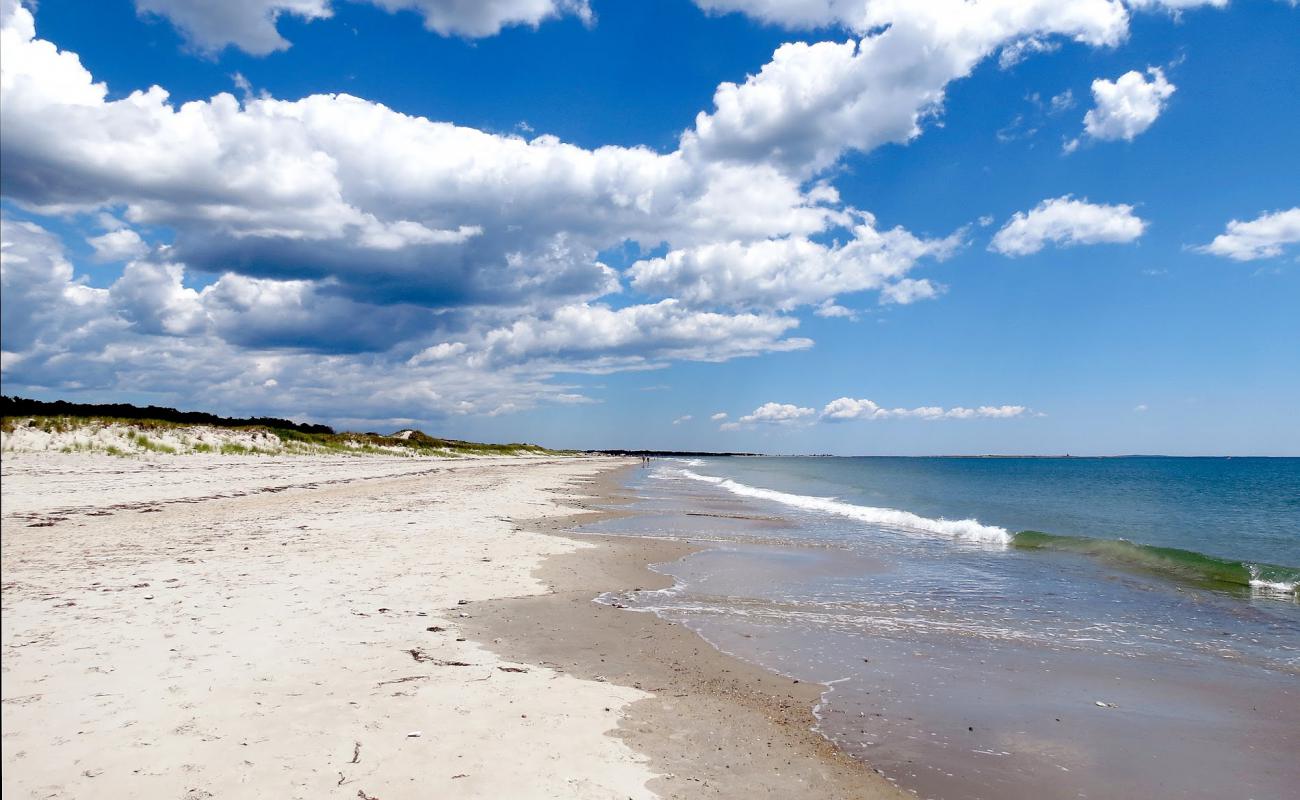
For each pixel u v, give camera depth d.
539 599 11.53
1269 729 6.94
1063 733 6.78
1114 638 10.23
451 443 96.62
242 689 6.61
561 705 6.75
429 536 17.50
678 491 43.41
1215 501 39.28
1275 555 18.61
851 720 6.96
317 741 5.56
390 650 8.13
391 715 6.19
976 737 6.64
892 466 126.69
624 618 10.66
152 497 23.58
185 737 5.50
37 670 6.88
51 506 20.00
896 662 8.92
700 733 6.36
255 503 23.58
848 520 26.44
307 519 19.80
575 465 93.12
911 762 6.06
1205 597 13.01
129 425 41.44
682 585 13.56
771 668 8.55
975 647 9.67
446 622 9.68
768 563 16.27
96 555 13.20
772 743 6.27
